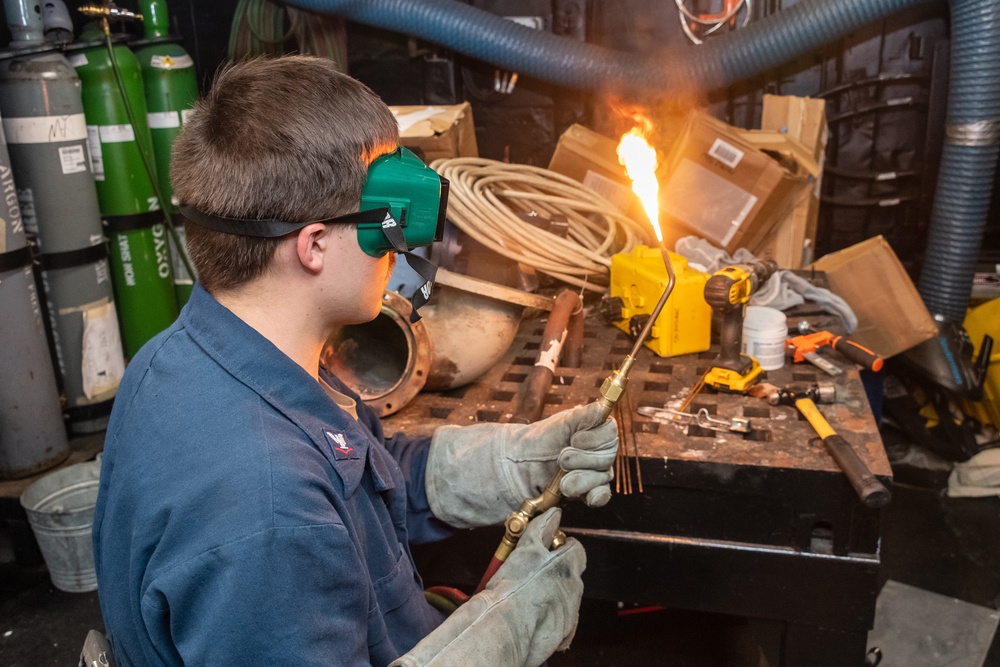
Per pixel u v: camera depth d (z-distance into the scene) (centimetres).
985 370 294
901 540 266
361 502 96
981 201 295
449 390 202
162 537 77
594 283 262
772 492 156
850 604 158
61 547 236
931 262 307
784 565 159
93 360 283
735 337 199
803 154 291
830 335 221
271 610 75
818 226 341
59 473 250
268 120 82
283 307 88
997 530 268
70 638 227
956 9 281
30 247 254
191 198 85
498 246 229
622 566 166
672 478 160
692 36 318
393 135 90
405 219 89
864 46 315
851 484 152
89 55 279
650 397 195
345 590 81
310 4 313
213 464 79
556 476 112
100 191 292
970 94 284
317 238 85
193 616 76
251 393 85
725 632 226
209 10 342
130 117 283
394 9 309
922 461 302
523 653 99
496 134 347
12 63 253
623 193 302
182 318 91
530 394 182
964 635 224
